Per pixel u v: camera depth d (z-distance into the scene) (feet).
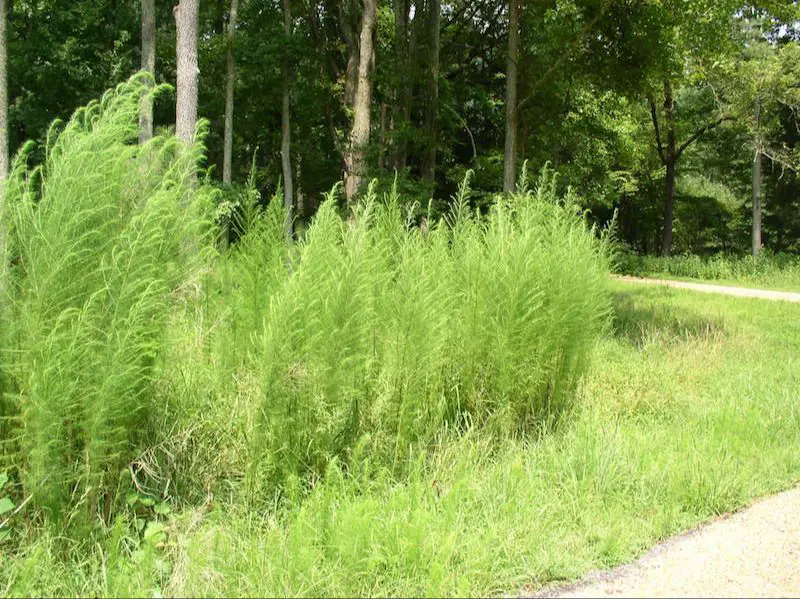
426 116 56.75
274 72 74.13
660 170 132.05
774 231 127.13
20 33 72.18
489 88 77.15
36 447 10.65
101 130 11.96
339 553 10.73
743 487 14.43
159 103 75.77
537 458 15.85
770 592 10.13
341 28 71.97
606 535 11.90
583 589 10.31
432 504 12.67
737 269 90.48
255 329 16.74
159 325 12.83
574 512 13.07
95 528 11.27
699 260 95.71
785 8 50.55
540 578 10.67
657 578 10.64
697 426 19.25
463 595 9.84
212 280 17.25
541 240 19.06
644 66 48.29
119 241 11.81
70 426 11.16
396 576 10.50
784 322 43.24
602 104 74.59
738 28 81.51
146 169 13.15
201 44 72.02
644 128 114.83
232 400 14.78
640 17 45.65
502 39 71.51
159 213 12.46
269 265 17.93
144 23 43.78
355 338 13.97
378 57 66.59
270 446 12.72
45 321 10.94
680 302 53.42
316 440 13.51
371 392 14.96
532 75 49.11
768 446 17.88
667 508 13.41
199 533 11.12
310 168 88.28
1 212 11.48
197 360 15.30
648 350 29.94
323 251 14.33
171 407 13.67
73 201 11.18
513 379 17.01
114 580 10.00
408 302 14.83
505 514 12.71
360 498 12.50
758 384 25.08
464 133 80.18
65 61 67.92
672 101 106.32
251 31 75.15
